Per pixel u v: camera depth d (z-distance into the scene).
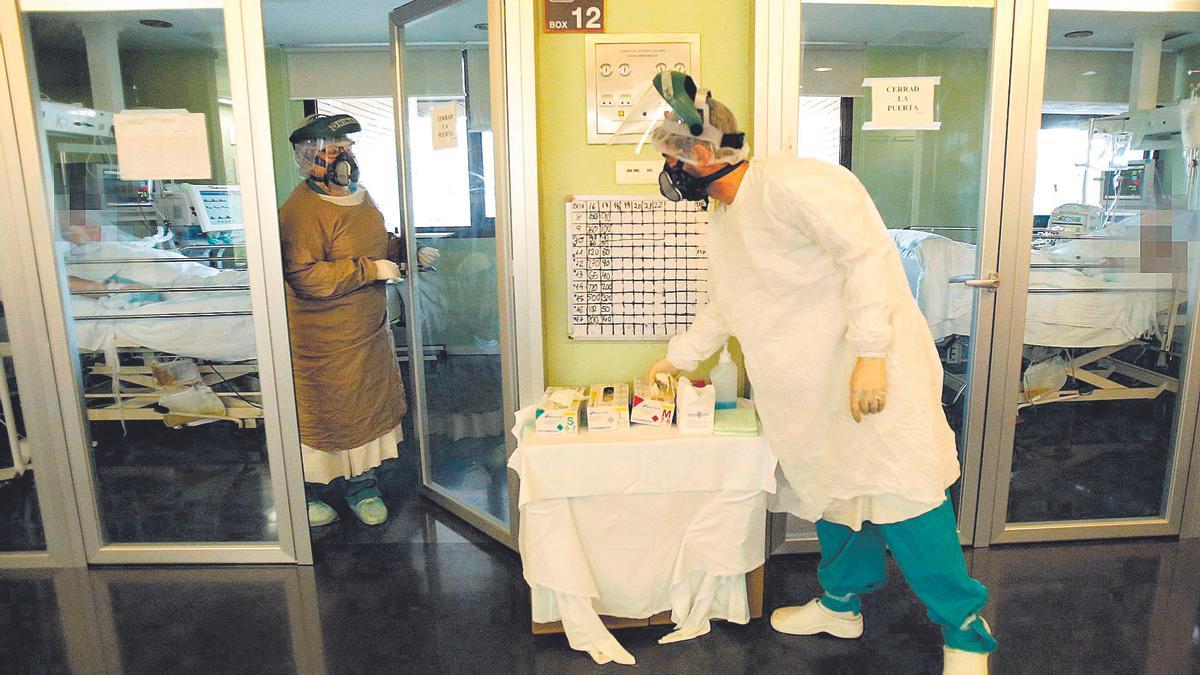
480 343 2.59
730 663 1.87
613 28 2.10
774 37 2.09
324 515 2.71
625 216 2.16
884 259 1.52
